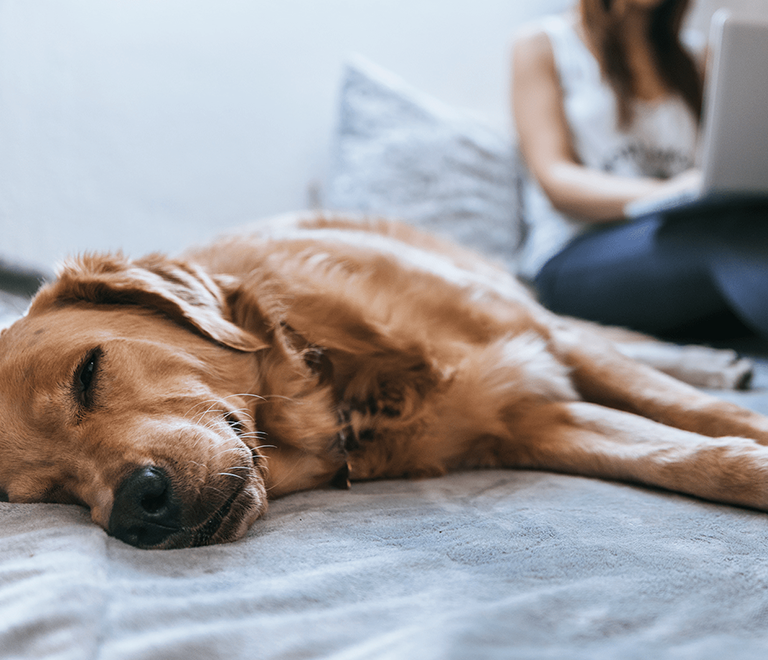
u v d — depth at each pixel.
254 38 3.62
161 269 1.48
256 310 1.49
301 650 0.66
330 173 3.48
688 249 2.47
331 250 1.64
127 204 3.43
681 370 2.23
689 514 1.10
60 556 0.89
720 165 2.05
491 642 0.63
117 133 3.41
